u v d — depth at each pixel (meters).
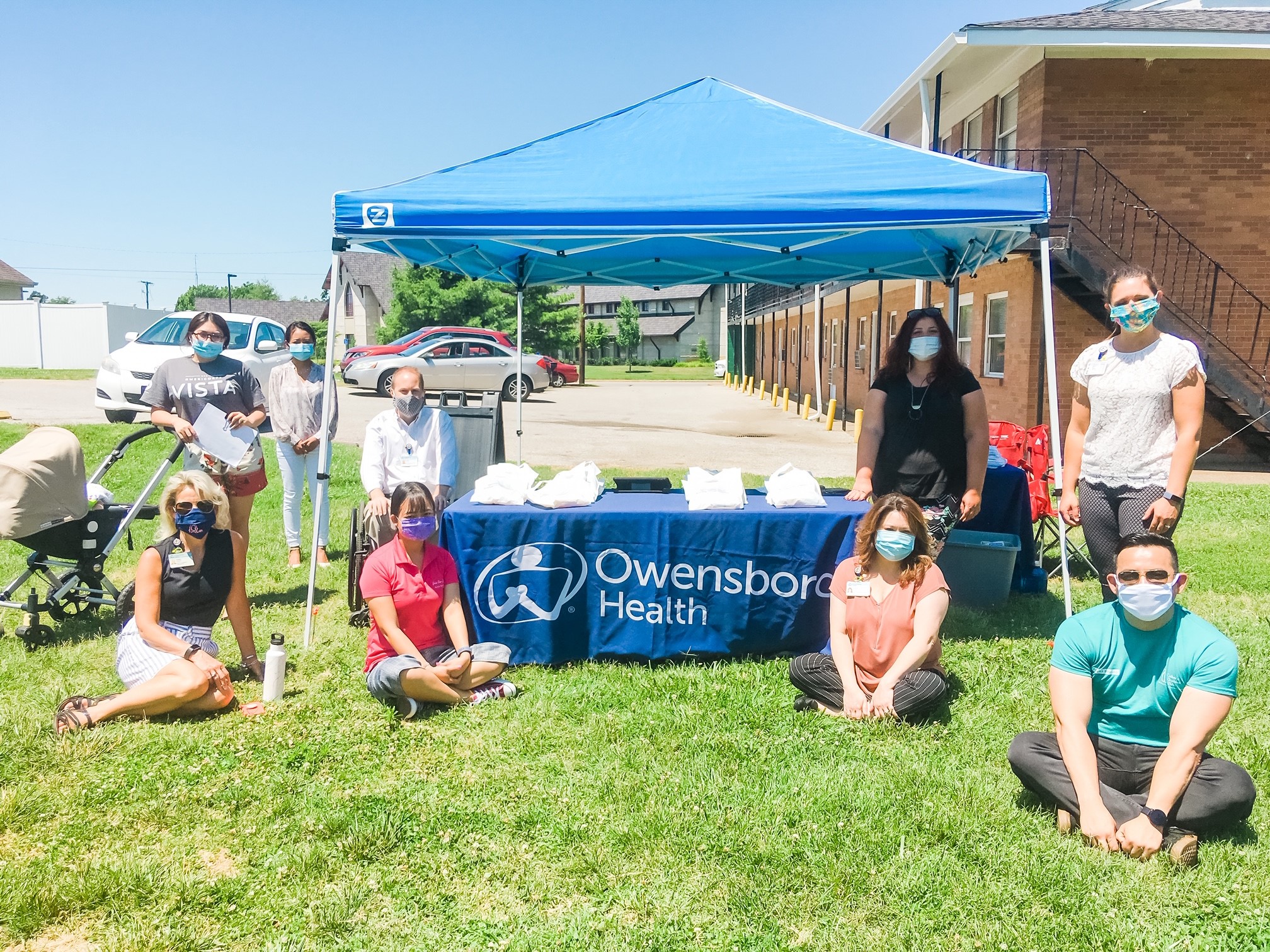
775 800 3.42
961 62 13.68
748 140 5.85
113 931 2.70
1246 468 12.96
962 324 16.20
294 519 6.94
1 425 12.73
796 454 13.92
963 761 3.74
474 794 3.49
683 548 4.98
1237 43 12.17
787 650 5.11
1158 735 3.18
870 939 2.64
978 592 5.86
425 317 41.19
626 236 5.07
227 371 5.75
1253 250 13.09
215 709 4.20
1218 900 2.79
